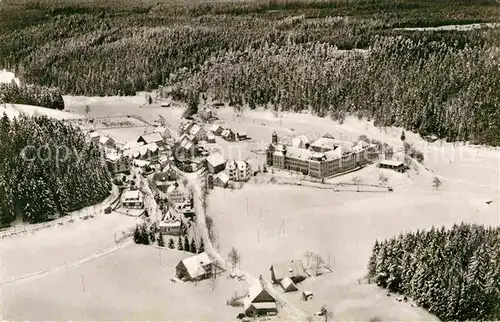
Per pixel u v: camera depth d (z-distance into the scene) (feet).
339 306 548.31
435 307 535.60
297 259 642.63
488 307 524.93
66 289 573.74
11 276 600.80
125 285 582.35
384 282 586.04
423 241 603.67
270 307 532.73
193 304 549.95
